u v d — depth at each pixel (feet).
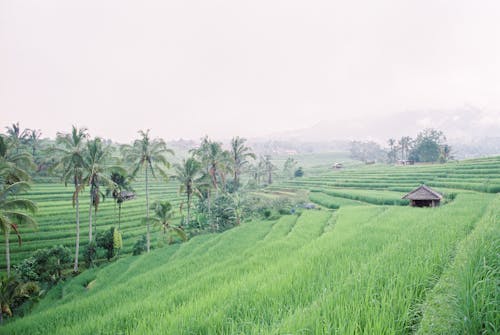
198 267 73.97
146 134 132.16
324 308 18.02
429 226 48.93
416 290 20.38
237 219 161.68
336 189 227.20
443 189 151.43
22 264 99.25
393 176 237.45
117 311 38.70
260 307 24.23
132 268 97.19
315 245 55.01
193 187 162.20
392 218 78.23
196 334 22.06
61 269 109.29
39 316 54.49
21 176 113.70
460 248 28.78
